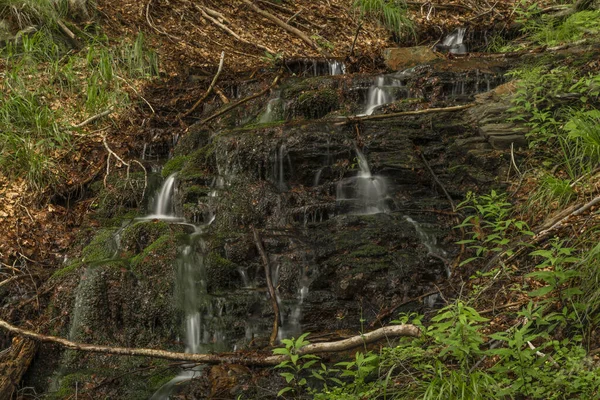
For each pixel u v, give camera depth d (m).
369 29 12.05
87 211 7.19
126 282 5.90
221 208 6.55
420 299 5.56
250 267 5.93
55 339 5.33
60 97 8.41
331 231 6.17
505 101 7.06
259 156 6.74
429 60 9.52
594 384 3.59
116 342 5.77
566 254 4.71
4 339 5.92
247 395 4.73
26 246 6.71
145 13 10.71
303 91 8.21
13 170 7.32
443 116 7.29
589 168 5.78
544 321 4.24
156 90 9.05
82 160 7.70
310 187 6.64
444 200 6.50
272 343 5.31
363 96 8.09
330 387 4.72
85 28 9.59
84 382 5.36
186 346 5.71
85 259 6.43
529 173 6.32
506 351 3.81
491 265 5.41
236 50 10.64
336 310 5.61
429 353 4.21
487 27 11.41
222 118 8.26
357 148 6.83
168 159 7.89
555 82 6.91
